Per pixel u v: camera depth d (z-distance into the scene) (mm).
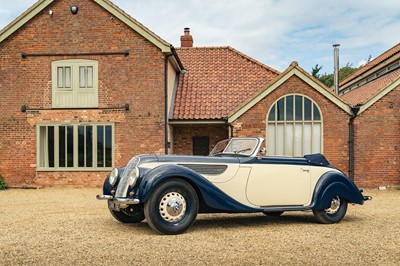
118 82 16891
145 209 7461
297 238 7359
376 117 16297
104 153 16844
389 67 21141
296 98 16188
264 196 8422
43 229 8211
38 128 16906
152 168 7695
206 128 18453
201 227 8406
